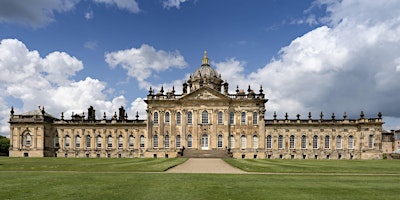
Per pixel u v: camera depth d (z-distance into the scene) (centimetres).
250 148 8406
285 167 4250
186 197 1911
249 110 8531
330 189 2259
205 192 2088
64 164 4588
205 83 8594
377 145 8475
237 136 8469
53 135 9150
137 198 1870
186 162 5409
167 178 2877
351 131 8644
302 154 8625
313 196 1986
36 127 8894
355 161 6053
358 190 2228
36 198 1867
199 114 8506
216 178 2914
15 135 8925
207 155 7431
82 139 9088
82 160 5841
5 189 2167
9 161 5453
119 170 3731
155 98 8662
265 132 8706
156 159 6247
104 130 9075
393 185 2497
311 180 2800
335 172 3706
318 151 8612
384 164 5053
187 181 2652
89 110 9669
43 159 6256
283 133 8731
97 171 3619
